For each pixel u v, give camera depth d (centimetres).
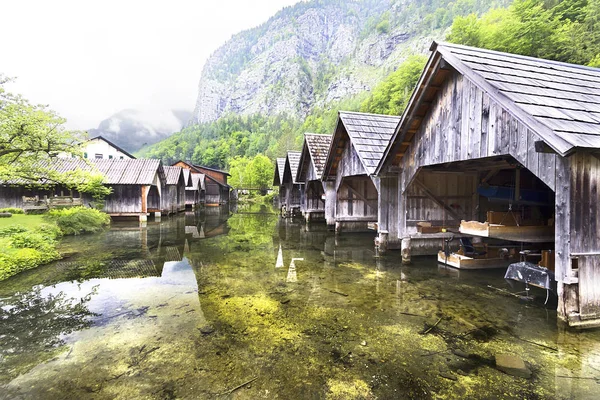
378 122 1101
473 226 641
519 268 534
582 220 399
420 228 813
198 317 466
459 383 301
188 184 2942
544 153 414
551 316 459
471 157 536
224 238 1248
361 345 377
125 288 611
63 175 1262
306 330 418
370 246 1070
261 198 5062
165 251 983
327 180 1380
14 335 414
